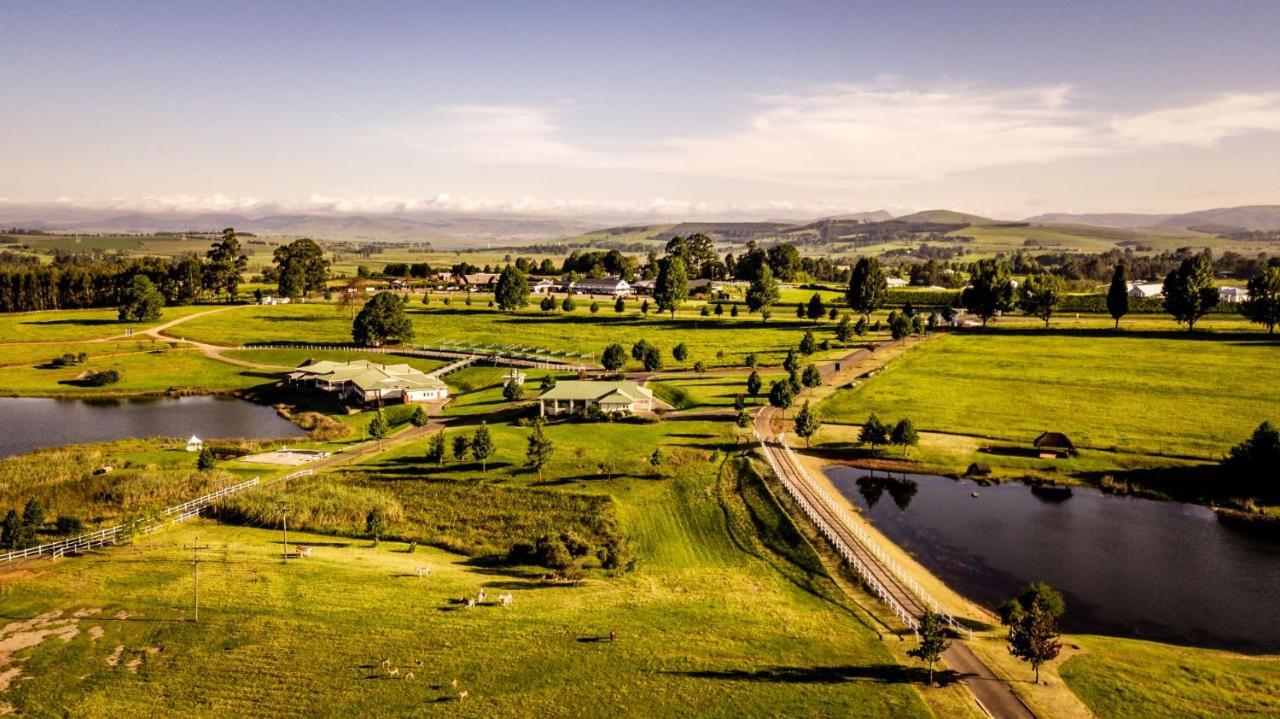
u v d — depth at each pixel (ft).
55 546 232.12
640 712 148.15
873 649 173.58
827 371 492.54
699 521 264.52
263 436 390.63
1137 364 492.54
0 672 162.09
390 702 152.15
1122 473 306.96
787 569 227.20
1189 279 599.57
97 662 165.89
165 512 270.26
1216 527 260.42
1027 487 301.63
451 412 415.85
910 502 285.43
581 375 482.69
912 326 627.05
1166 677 160.97
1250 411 378.73
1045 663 166.81
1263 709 148.25
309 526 262.06
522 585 216.54
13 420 425.28
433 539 255.29
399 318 615.16
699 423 371.56
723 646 175.01
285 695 154.30
